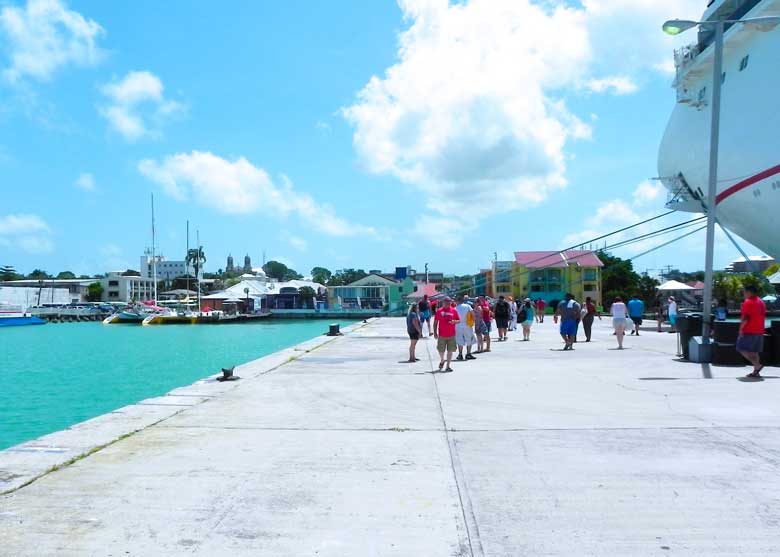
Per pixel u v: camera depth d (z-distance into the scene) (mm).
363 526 4465
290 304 99312
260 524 4500
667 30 14531
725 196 32625
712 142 14250
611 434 7363
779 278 48812
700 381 11594
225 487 5367
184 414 8867
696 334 15391
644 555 3945
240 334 61469
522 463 6125
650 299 81812
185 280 144875
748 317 11688
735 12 31500
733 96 32219
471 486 5391
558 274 77250
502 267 83438
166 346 46125
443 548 4078
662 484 5383
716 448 6609
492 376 13047
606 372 13367
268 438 7301
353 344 22875
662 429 7594
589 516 4633
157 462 6184
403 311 68062
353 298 98375
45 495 5137
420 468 5973
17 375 27141
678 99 37500
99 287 136375
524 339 23984
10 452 6488
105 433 7453
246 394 10797
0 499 5031
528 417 8516
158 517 4637
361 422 8273
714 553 3965
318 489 5316
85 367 30781
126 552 4020
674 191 39625
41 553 4000
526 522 4523
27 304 113938
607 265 81750
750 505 4832
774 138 28906
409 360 16484
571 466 5992
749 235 33719
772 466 5898
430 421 8320
